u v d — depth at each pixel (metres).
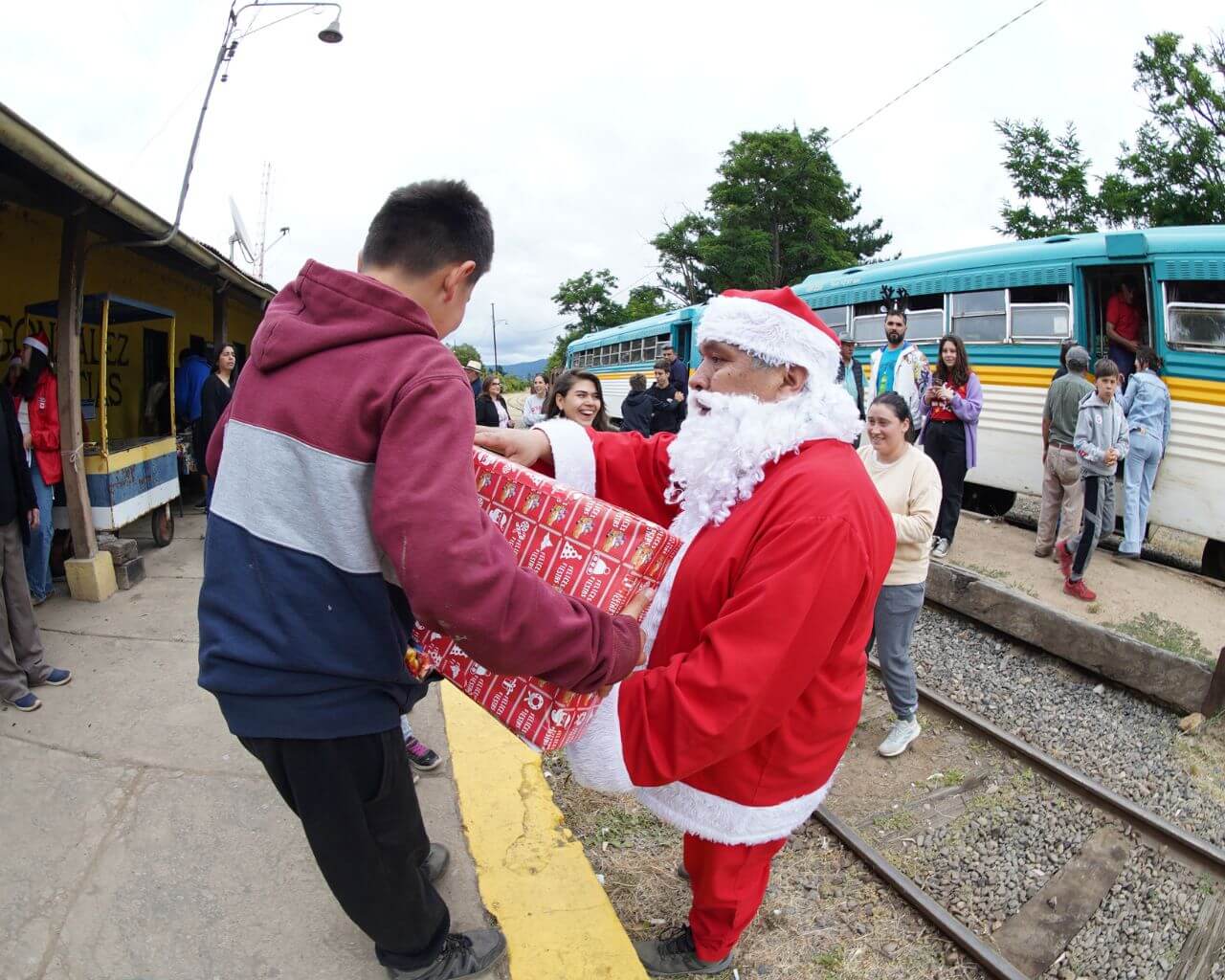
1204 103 21.59
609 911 2.50
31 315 5.75
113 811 2.81
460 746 3.44
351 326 1.42
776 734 1.77
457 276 1.59
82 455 4.84
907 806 3.61
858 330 10.72
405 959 1.99
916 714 4.44
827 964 2.59
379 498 1.33
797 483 1.68
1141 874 3.15
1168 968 2.70
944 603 5.86
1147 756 4.02
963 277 8.99
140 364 8.11
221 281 8.47
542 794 3.11
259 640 1.47
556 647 1.37
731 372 1.81
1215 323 6.88
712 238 35.62
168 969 2.17
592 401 4.62
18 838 2.63
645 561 1.60
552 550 1.61
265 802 2.91
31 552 4.62
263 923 2.35
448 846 2.78
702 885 2.05
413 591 1.29
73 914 2.33
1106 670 4.73
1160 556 7.77
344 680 1.53
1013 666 5.07
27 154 3.37
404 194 1.57
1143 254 7.27
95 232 5.32
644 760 1.57
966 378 6.84
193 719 3.46
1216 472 6.86
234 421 1.50
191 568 5.73
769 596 1.54
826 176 35.06
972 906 2.97
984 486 9.20
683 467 1.86
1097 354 7.88
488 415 9.61
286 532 1.45
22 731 3.27
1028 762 3.94
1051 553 7.23
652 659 1.86
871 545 1.68
